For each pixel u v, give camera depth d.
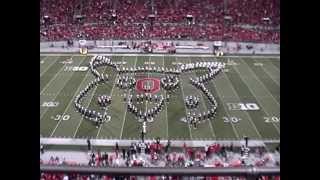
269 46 60.41
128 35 63.53
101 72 47.72
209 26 68.81
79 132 32.62
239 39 62.81
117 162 27.92
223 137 31.92
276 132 32.88
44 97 39.81
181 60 52.97
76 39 62.12
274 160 28.45
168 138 31.67
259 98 40.25
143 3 74.25
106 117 35.34
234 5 74.56
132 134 32.28
